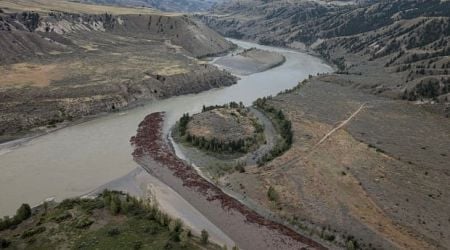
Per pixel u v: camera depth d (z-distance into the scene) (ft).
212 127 348.79
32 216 215.31
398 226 221.05
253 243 214.28
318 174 274.16
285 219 231.71
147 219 209.46
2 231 200.44
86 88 417.08
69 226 201.16
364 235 214.69
